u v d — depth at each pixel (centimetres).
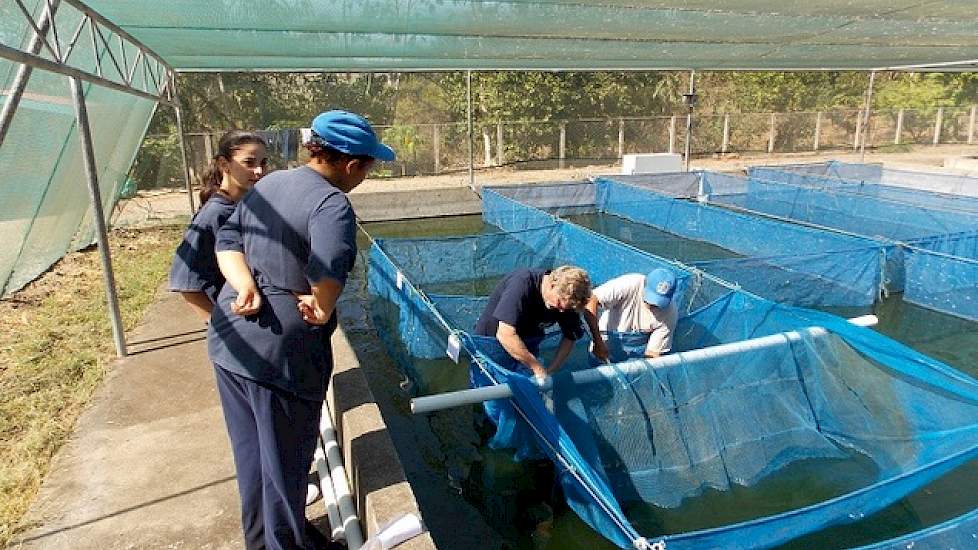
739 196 1241
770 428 370
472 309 577
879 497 280
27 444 325
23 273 625
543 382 329
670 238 1046
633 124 1839
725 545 249
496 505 365
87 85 589
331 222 190
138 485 296
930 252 658
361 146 200
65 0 371
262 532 235
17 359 439
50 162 573
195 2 496
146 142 1376
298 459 213
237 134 279
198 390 396
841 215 1059
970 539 242
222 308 211
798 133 1983
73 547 255
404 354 562
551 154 1805
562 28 661
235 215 214
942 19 666
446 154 1686
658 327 453
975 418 330
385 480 266
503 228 1097
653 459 342
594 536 332
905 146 2009
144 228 974
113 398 384
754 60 1056
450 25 627
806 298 662
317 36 695
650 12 600
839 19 661
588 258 771
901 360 363
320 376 209
